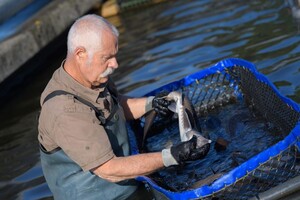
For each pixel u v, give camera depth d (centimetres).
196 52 783
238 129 516
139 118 546
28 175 559
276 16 840
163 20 1002
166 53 813
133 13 1116
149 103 517
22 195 519
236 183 402
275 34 763
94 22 418
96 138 417
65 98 423
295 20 794
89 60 419
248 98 546
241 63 546
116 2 1135
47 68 940
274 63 662
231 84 566
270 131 498
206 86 569
